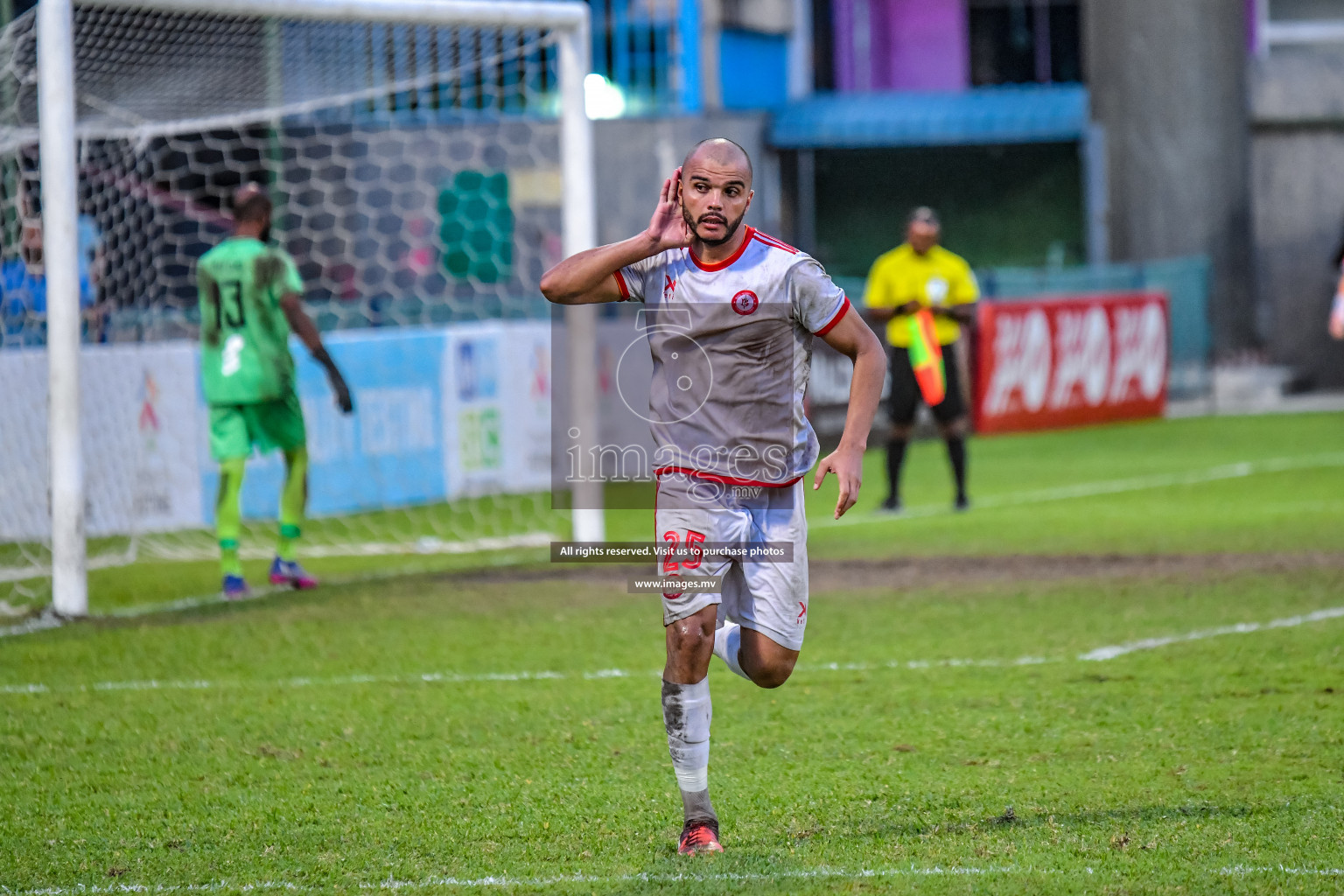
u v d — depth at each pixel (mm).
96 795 16531
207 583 32656
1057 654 22938
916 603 27641
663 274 13984
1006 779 16453
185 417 41969
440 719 19844
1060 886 12852
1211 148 80312
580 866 13781
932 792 16016
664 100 76688
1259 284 83438
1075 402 65125
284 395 30203
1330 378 83438
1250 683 20641
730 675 22203
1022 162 82312
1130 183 80812
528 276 65625
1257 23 83938
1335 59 82562
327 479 44531
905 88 91438
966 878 13086
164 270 51438
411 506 46438
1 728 19656
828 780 16594
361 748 18438
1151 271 72250
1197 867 13281
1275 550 32438
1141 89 80375
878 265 40656
